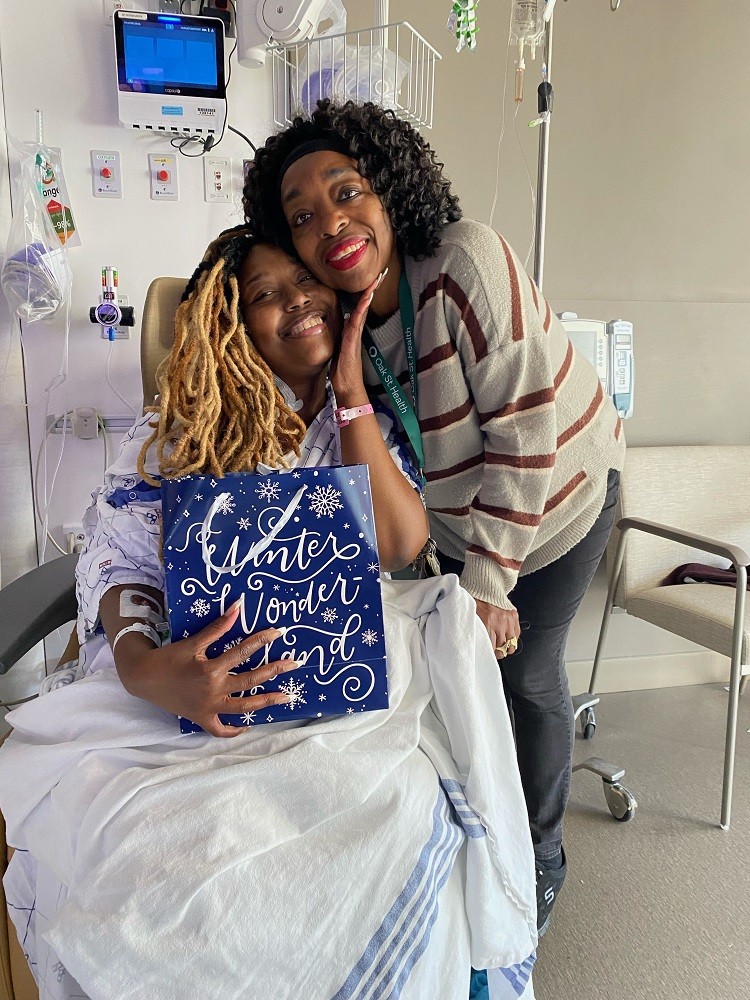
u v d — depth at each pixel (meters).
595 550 1.29
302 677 0.81
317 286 0.96
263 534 0.80
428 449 1.09
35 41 1.66
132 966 0.65
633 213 2.12
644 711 2.20
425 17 1.87
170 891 0.66
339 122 0.93
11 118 1.68
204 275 0.94
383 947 0.72
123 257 1.79
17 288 1.64
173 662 0.76
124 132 1.73
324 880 0.71
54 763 0.81
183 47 1.66
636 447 2.17
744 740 2.04
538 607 1.29
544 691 1.32
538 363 1.02
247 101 1.79
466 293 0.97
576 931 1.37
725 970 1.29
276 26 1.52
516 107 1.98
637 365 2.18
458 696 0.87
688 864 1.56
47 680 0.99
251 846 0.70
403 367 1.08
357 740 0.81
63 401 1.83
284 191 0.95
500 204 2.03
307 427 1.02
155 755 0.79
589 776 1.89
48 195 1.66
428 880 0.76
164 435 0.91
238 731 0.80
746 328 2.24
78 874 0.72
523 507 1.04
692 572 2.02
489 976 0.91
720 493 2.13
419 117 1.74
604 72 2.01
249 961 0.68
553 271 2.10
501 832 0.89
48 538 1.82
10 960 0.94
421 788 0.80
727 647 1.69
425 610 0.96
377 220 0.94
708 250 2.19
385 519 0.95
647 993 1.24
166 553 0.79
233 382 0.93
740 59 2.10
